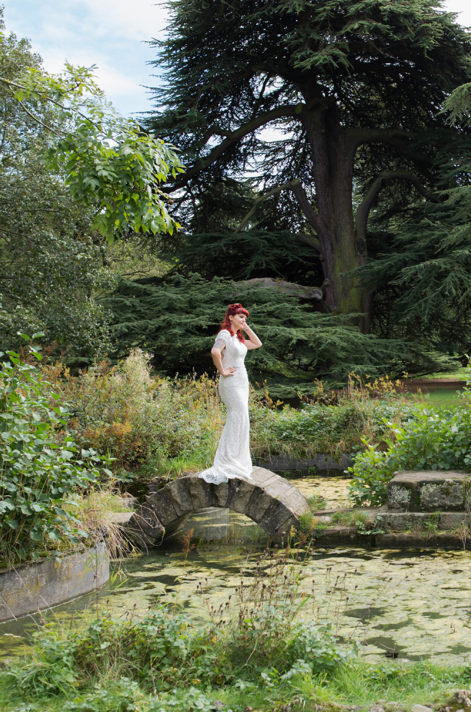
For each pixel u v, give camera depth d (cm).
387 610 403
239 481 623
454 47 2003
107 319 1802
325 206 2223
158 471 823
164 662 307
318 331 1841
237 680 295
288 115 2267
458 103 1633
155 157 646
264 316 1920
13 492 446
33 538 450
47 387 833
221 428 978
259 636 321
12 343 1411
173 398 981
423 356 2103
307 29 1941
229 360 651
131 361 994
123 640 323
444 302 1797
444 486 609
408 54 2066
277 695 276
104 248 1544
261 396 1340
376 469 722
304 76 2211
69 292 1494
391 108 2395
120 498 701
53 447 480
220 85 2019
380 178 2234
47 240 1436
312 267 2420
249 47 2175
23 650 360
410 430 727
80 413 820
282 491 654
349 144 2230
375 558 548
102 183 642
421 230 1958
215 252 2131
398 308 2041
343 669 304
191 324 1841
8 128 1428
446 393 1833
